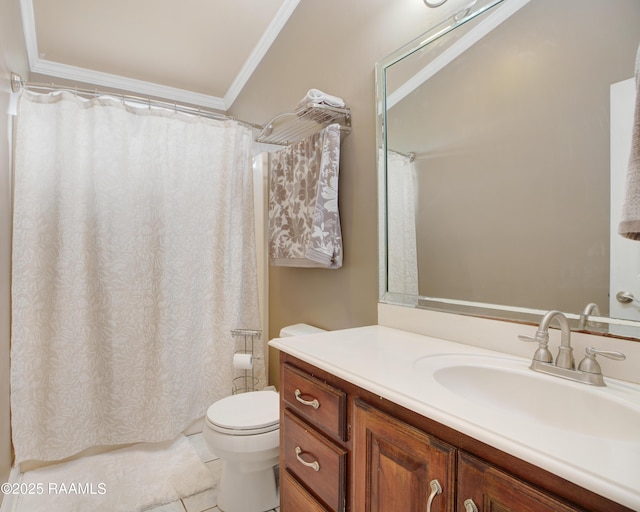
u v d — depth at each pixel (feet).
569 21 3.02
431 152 4.24
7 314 5.49
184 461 6.12
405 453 2.42
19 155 5.66
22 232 5.66
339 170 5.64
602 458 1.66
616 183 2.74
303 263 5.84
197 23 7.26
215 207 7.27
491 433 1.92
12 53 5.70
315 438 3.29
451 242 4.02
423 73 4.31
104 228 6.24
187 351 6.89
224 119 7.39
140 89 9.52
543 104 3.21
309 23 6.43
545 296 3.20
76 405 6.00
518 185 3.40
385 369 2.96
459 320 3.85
